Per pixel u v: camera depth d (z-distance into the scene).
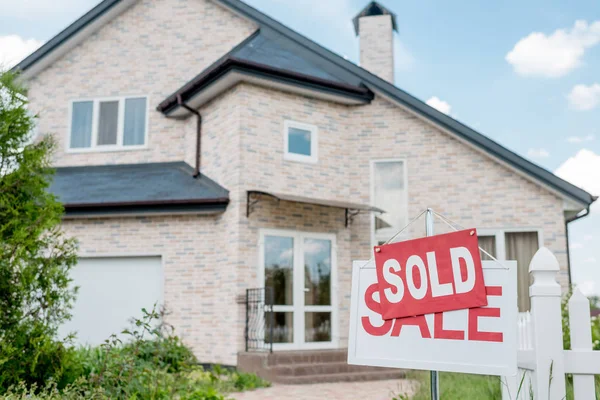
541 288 3.46
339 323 12.66
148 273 12.66
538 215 12.91
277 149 12.56
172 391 6.41
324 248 12.84
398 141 13.62
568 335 7.27
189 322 12.16
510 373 2.87
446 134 13.45
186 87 13.23
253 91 12.45
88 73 15.25
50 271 5.84
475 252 3.06
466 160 13.31
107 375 5.63
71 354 5.88
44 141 6.36
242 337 11.41
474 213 13.15
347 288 12.90
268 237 12.13
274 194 11.41
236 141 12.16
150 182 13.33
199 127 13.65
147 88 14.83
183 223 12.58
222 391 8.64
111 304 12.66
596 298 15.30
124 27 15.29
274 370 10.18
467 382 6.95
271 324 10.78
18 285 5.62
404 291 3.19
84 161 14.77
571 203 12.88
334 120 13.55
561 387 3.35
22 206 5.89
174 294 12.35
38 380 5.65
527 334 5.67
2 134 6.02
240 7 14.52
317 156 13.12
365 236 13.27
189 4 15.08
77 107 15.19
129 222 12.83
